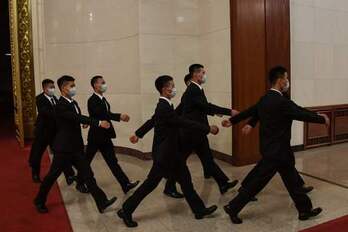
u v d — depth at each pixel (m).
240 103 6.33
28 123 9.55
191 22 7.40
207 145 4.95
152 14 7.09
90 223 4.14
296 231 3.79
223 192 5.02
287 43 6.79
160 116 3.96
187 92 4.77
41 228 4.02
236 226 3.96
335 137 8.22
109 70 7.88
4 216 4.39
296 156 7.16
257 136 6.61
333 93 8.20
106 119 4.97
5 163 7.16
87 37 8.14
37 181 5.85
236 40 6.26
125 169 6.54
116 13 7.62
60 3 8.34
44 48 8.67
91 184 4.38
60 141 4.36
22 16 9.18
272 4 6.59
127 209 4.01
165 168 3.99
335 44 8.12
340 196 4.81
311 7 7.70
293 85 7.57
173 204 4.68
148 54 7.10
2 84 18.47
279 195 4.93
